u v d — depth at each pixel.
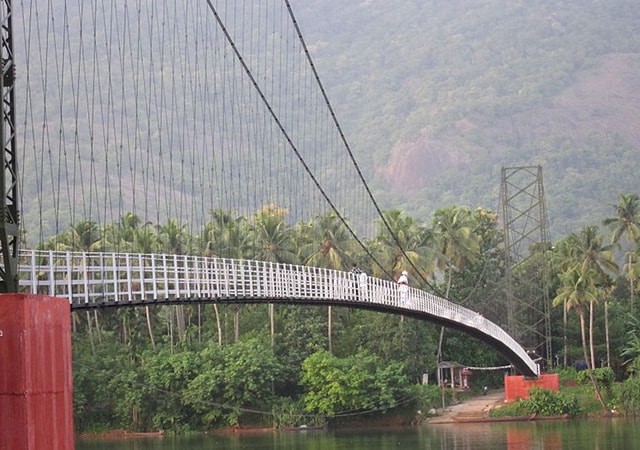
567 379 112.81
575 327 127.06
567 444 79.44
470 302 126.75
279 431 96.31
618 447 76.19
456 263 131.50
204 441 87.38
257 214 115.06
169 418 95.94
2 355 26.78
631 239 131.75
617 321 126.44
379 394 98.50
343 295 63.94
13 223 29.61
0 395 26.70
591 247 120.38
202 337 111.31
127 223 105.75
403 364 104.00
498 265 139.38
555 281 130.88
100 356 98.50
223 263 49.94
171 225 105.38
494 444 80.81
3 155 28.67
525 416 103.56
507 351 102.06
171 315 104.12
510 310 118.81
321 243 114.75
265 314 113.50
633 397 105.31
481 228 146.88
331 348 108.50
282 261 110.75
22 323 26.78
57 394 28.36
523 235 130.38
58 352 28.66
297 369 102.44
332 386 97.06
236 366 96.44
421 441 84.06
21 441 26.55
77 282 36.44
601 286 127.81
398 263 120.25
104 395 96.44
